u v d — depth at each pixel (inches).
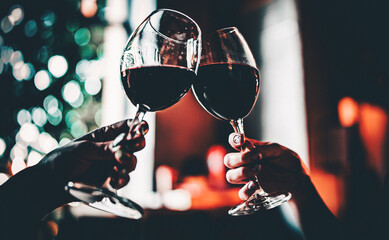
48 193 32.5
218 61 36.2
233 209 37.4
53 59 118.9
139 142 30.4
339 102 143.6
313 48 148.9
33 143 114.5
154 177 121.6
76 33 119.8
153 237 73.9
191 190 96.4
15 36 116.6
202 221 77.7
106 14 117.6
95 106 121.6
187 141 134.4
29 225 32.5
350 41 149.9
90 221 73.4
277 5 152.3
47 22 118.4
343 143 137.1
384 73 144.3
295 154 41.1
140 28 32.8
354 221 42.4
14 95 115.1
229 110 36.6
